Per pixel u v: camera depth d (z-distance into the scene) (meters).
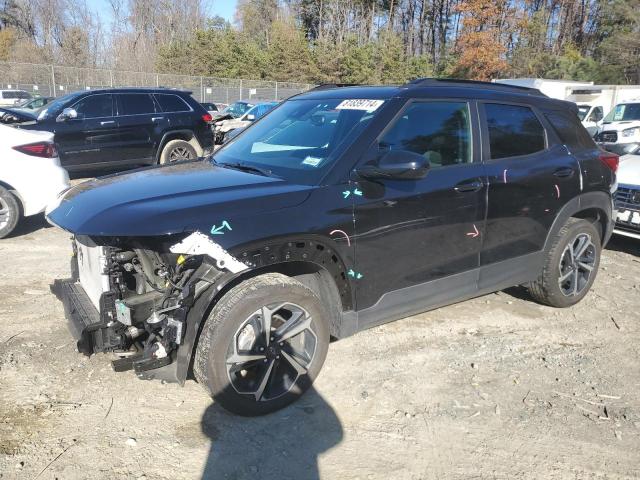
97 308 3.25
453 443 3.02
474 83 4.18
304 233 3.06
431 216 3.61
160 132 10.45
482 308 4.85
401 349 4.03
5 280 5.10
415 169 3.14
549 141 4.46
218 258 2.83
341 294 3.37
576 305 5.01
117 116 9.96
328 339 3.31
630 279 5.81
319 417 3.20
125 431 2.99
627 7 43.66
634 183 6.32
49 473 2.66
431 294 3.79
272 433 3.04
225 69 51.59
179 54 52.56
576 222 4.66
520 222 4.17
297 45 51.62
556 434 3.13
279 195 3.09
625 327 4.59
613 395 3.55
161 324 2.91
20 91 27.88
